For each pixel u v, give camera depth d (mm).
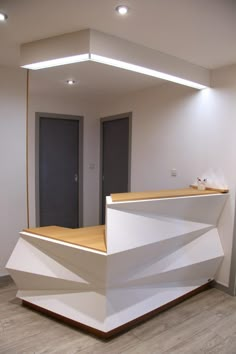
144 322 2564
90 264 2229
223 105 3117
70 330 2410
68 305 2463
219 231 3240
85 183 5172
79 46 2268
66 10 1954
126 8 1922
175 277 2826
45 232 2619
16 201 3457
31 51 2520
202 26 2189
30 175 4605
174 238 2672
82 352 2160
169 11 1963
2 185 3344
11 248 3449
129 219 2275
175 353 2186
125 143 4625
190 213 2828
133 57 2488
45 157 4762
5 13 1993
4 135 3314
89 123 5113
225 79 3094
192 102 3453
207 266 3096
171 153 3748
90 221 5289
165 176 3846
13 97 3348
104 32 2289
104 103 5012
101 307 2297
